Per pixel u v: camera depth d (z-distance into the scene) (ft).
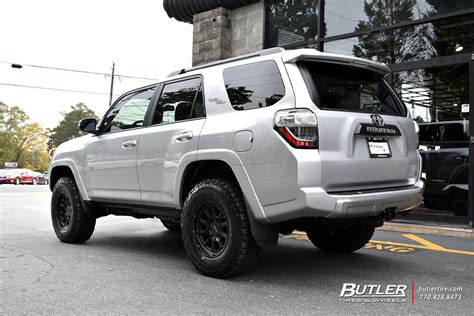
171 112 15.43
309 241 20.11
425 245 19.21
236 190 12.91
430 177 24.73
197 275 13.75
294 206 11.50
